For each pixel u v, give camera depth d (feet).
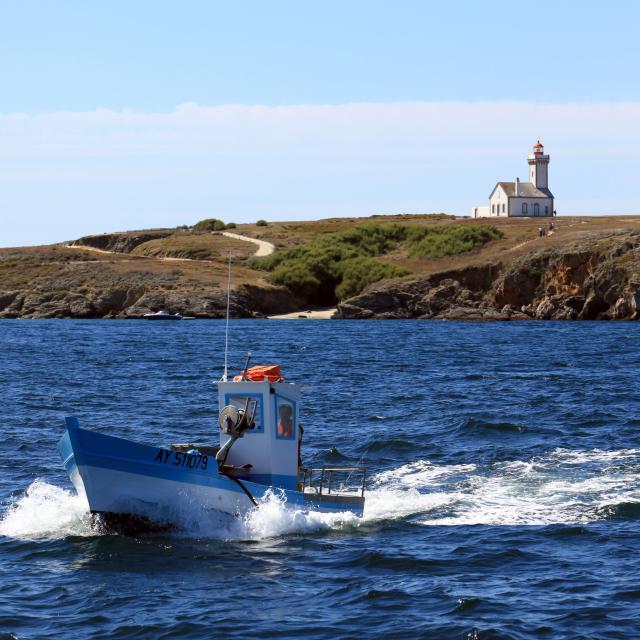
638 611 93.30
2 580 104.01
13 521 125.70
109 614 93.97
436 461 171.12
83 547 114.21
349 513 129.90
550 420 218.18
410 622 91.30
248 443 126.21
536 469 161.58
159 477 115.75
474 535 121.29
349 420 223.71
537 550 114.73
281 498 123.13
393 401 259.80
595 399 258.57
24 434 202.80
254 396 125.49
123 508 116.37
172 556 111.55
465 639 86.99
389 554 112.68
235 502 119.85
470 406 246.47
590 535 120.67
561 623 90.33
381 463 170.40
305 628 90.12
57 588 101.45
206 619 92.38
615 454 174.81
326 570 107.65
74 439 113.70
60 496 140.15
